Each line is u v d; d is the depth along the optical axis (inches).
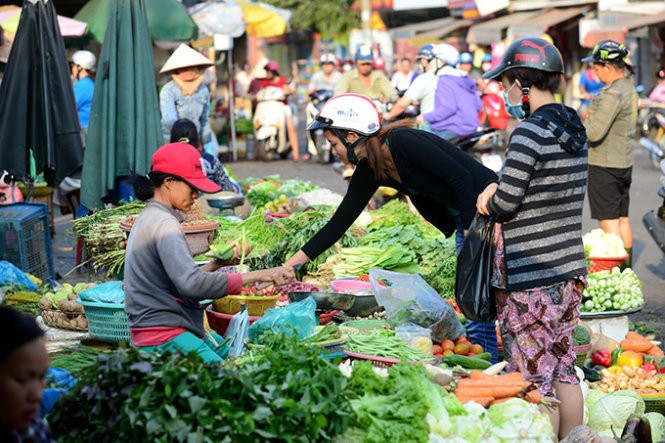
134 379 151.9
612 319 285.9
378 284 245.4
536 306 187.9
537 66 189.9
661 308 356.2
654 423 217.5
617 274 287.9
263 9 922.1
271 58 2121.1
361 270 300.0
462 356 224.4
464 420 178.2
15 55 348.2
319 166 810.8
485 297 194.5
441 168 209.3
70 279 370.3
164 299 189.6
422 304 240.8
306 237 311.9
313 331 218.5
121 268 295.6
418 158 211.2
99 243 302.8
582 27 1011.3
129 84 349.4
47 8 349.7
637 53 1147.3
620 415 218.4
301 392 159.2
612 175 381.7
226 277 187.0
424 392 179.9
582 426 191.0
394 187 223.9
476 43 1122.0
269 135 855.1
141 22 352.2
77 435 153.6
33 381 120.3
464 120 498.0
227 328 228.5
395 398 175.6
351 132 212.5
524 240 187.8
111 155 349.7
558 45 1076.5
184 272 183.0
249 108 960.3
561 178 185.5
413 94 502.6
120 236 300.0
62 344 236.5
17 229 318.3
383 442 168.7
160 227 186.5
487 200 189.9
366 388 179.2
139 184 218.7
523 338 190.9
